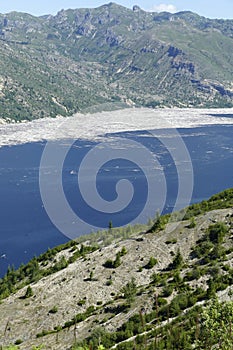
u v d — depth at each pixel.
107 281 79.50
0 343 70.19
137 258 82.00
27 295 84.38
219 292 64.44
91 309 73.88
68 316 73.88
